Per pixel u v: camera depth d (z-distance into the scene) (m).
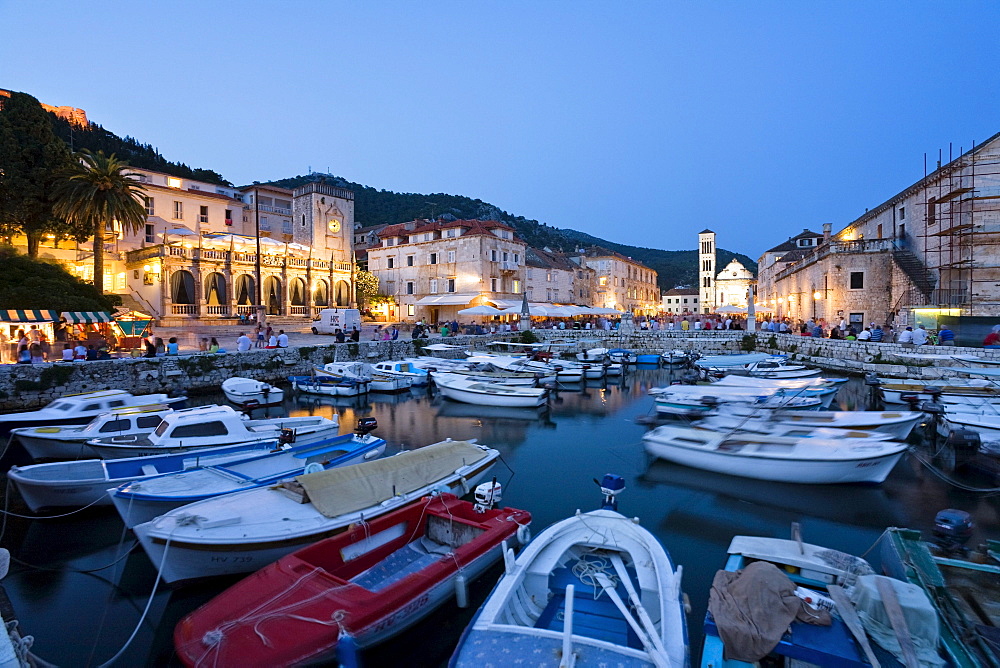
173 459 12.66
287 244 52.59
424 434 20.34
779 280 65.75
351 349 35.44
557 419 23.30
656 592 7.23
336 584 7.09
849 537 11.07
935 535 9.59
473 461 12.70
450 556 7.99
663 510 12.53
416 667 7.18
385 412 24.73
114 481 11.57
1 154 37.41
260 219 59.75
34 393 21.98
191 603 8.38
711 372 33.22
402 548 9.16
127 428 14.77
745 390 23.28
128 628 7.92
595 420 23.12
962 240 35.69
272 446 14.31
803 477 13.47
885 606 5.92
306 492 9.42
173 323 41.03
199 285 43.62
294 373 32.03
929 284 37.31
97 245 37.09
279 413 24.38
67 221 38.56
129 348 30.11
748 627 5.88
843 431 15.55
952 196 35.72
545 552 8.17
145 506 10.05
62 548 10.40
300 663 5.99
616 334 52.16
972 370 21.75
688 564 9.77
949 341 30.47
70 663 7.12
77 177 35.84
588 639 5.80
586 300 82.31
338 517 9.15
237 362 29.34
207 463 12.55
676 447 14.97
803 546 7.98
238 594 6.94
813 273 47.50
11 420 16.61
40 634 7.74
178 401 21.02
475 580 8.63
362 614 6.56
